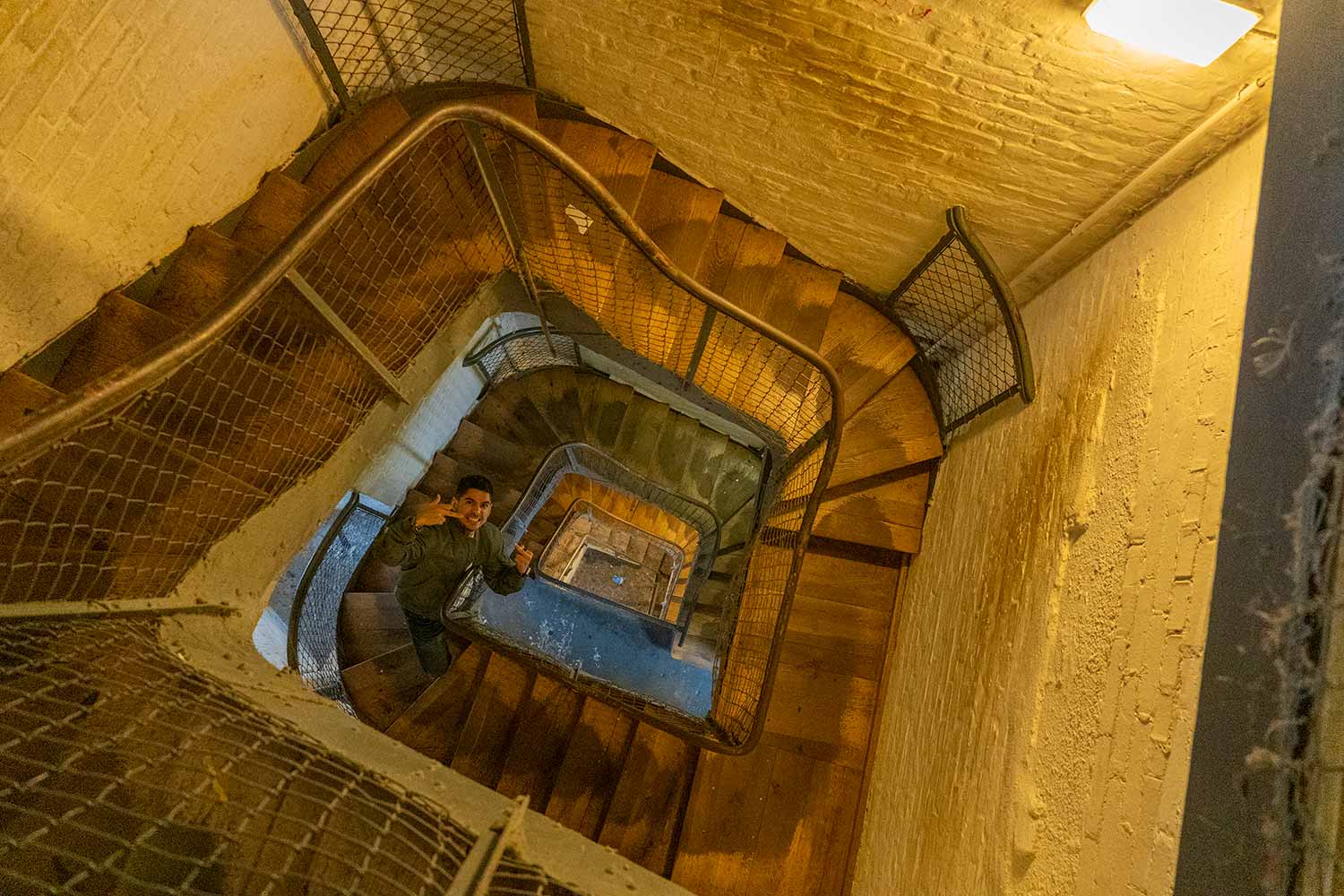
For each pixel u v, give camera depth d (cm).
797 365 312
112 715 124
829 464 271
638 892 139
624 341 310
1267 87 165
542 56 276
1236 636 103
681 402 480
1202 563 153
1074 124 201
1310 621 93
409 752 163
